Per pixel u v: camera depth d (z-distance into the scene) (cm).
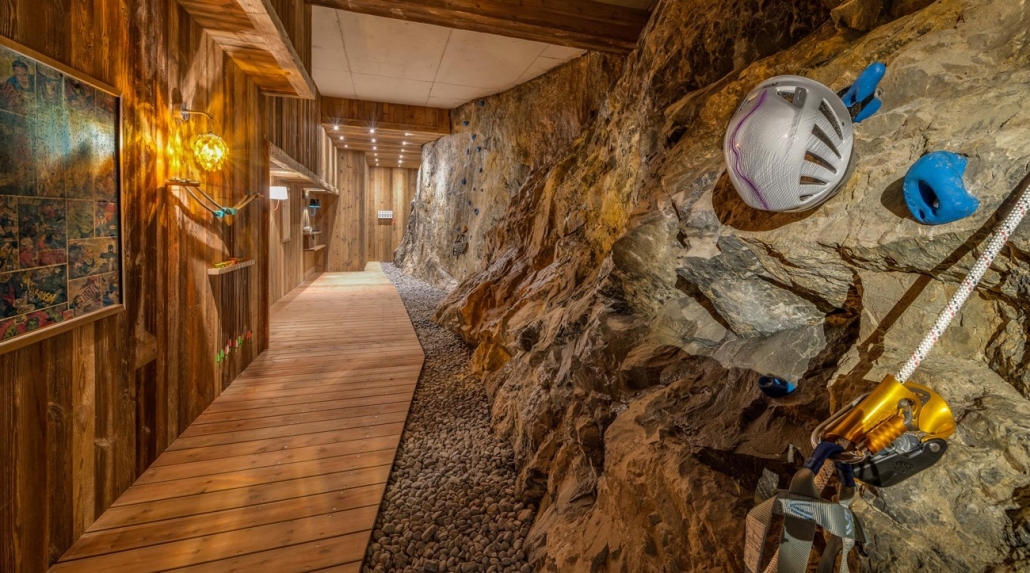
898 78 116
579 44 429
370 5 363
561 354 279
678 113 241
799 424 123
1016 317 88
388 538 207
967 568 79
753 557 74
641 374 191
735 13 247
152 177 230
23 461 156
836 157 102
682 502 131
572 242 404
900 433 68
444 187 890
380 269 1157
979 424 85
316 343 494
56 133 159
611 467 168
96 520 199
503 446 291
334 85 689
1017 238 80
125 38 203
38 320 155
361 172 1129
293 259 859
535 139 641
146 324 231
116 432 211
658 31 326
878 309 112
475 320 524
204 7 250
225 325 347
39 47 153
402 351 475
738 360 158
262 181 415
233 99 330
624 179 339
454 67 591
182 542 191
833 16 172
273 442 276
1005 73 98
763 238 132
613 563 150
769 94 107
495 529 218
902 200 101
